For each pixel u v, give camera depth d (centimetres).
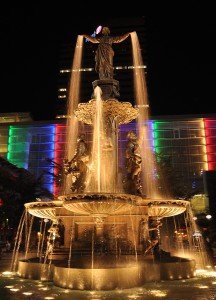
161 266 891
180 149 5859
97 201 923
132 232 1020
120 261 866
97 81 1316
